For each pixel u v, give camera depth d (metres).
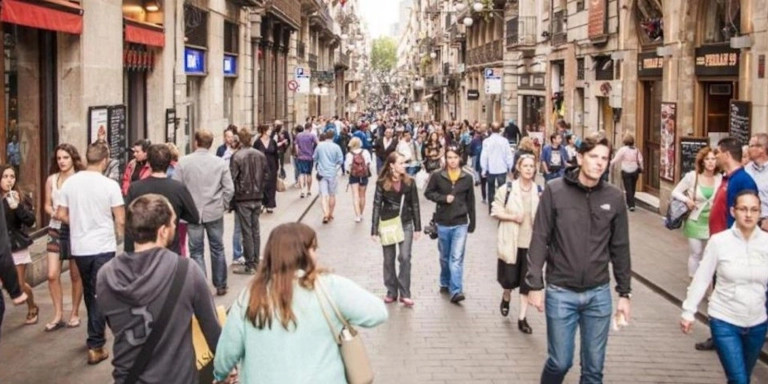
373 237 9.95
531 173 8.95
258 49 30.50
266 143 17.88
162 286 4.08
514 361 7.70
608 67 22.97
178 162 9.87
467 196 10.12
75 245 7.30
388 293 10.10
